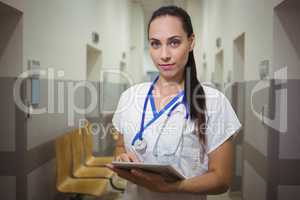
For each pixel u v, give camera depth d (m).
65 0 3.04
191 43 0.89
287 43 2.10
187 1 4.84
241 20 3.01
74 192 2.25
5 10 2.06
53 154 2.66
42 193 2.46
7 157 2.20
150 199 0.91
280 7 2.07
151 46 0.88
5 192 2.21
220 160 0.84
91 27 4.06
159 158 0.85
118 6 5.88
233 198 2.75
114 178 2.82
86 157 3.05
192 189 0.79
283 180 2.15
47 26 2.56
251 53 2.67
